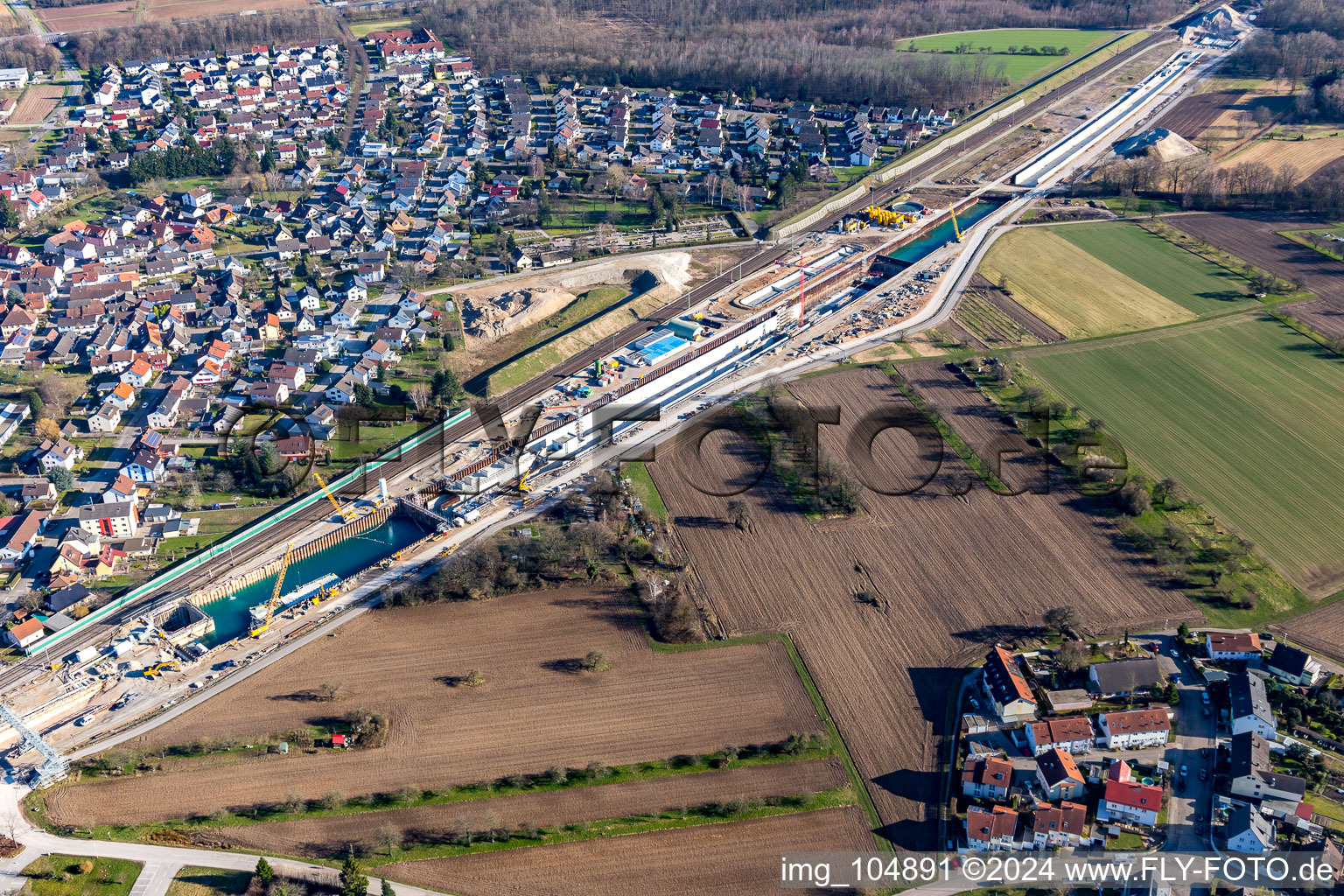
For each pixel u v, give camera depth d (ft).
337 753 505.25
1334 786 475.72
